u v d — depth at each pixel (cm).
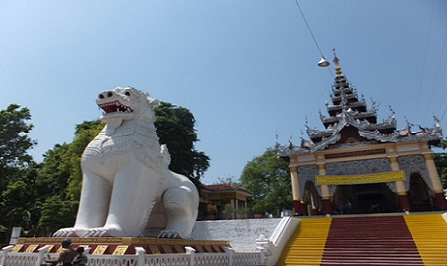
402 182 2234
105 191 798
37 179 2827
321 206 2873
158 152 842
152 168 797
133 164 763
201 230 1809
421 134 2295
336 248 1384
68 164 2278
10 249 713
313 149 2488
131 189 743
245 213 3506
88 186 788
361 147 2425
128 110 844
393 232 1498
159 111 3070
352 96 3341
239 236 1738
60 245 661
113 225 688
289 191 3938
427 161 2239
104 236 659
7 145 2497
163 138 2792
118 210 718
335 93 3450
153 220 872
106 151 773
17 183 2614
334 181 2403
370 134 2383
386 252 1277
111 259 567
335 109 3288
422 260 1177
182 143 2864
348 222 1736
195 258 732
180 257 680
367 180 2342
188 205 860
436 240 1329
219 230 1788
